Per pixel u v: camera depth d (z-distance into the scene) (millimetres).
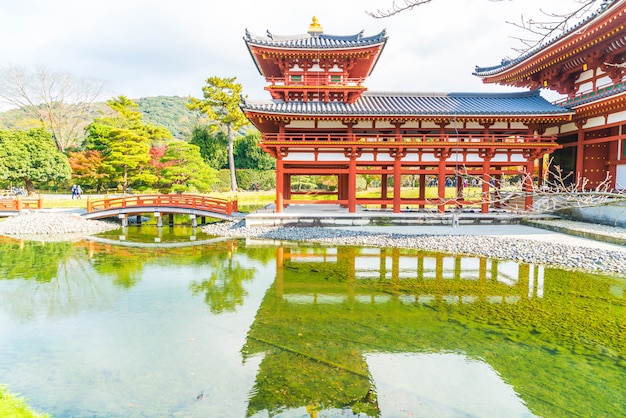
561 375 6934
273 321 9570
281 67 25594
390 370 7039
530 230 20969
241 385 6520
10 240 21781
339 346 8086
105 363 7363
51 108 51750
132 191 44031
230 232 22984
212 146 53656
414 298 11422
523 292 11898
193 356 7652
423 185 27391
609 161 22719
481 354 7734
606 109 21422
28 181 38531
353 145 22688
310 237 20891
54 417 5621
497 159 24047
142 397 6176
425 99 26250
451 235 19938
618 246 16078
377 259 16406
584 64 23359
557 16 3803
